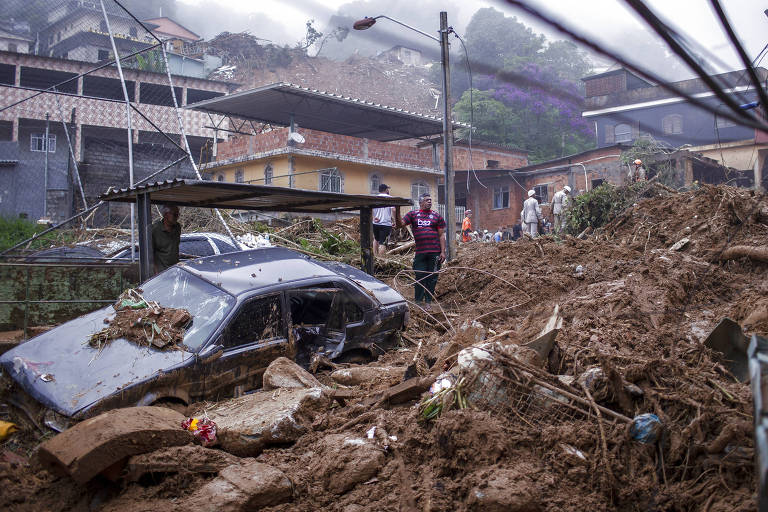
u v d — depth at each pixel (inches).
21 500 163.6
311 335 249.0
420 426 180.9
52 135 1086.4
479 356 188.7
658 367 191.6
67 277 303.0
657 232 440.1
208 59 1460.4
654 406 176.1
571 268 393.7
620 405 179.9
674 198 477.1
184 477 162.6
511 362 183.8
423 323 339.6
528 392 180.7
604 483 154.5
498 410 178.1
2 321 288.4
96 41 1213.1
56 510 161.6
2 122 1062.4
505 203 1360.7
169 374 201.8
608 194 641.6
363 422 193.3
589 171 981.2
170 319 222.8
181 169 942.4
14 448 192.2
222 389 217.8
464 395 181.5
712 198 432.5
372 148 1094.4
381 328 271.9
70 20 827.4
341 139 1045.8
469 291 404.2
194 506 149.9
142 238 297.6
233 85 1364.4
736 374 206.2
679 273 317.4
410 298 406.6
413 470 169.8
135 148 910.4
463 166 1296.8
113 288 312.7
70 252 396.2
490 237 1093.1
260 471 161.9
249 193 299.9
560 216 718.5
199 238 381.1
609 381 181.5
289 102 938.1
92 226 627.5
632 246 431.2
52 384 196.2
